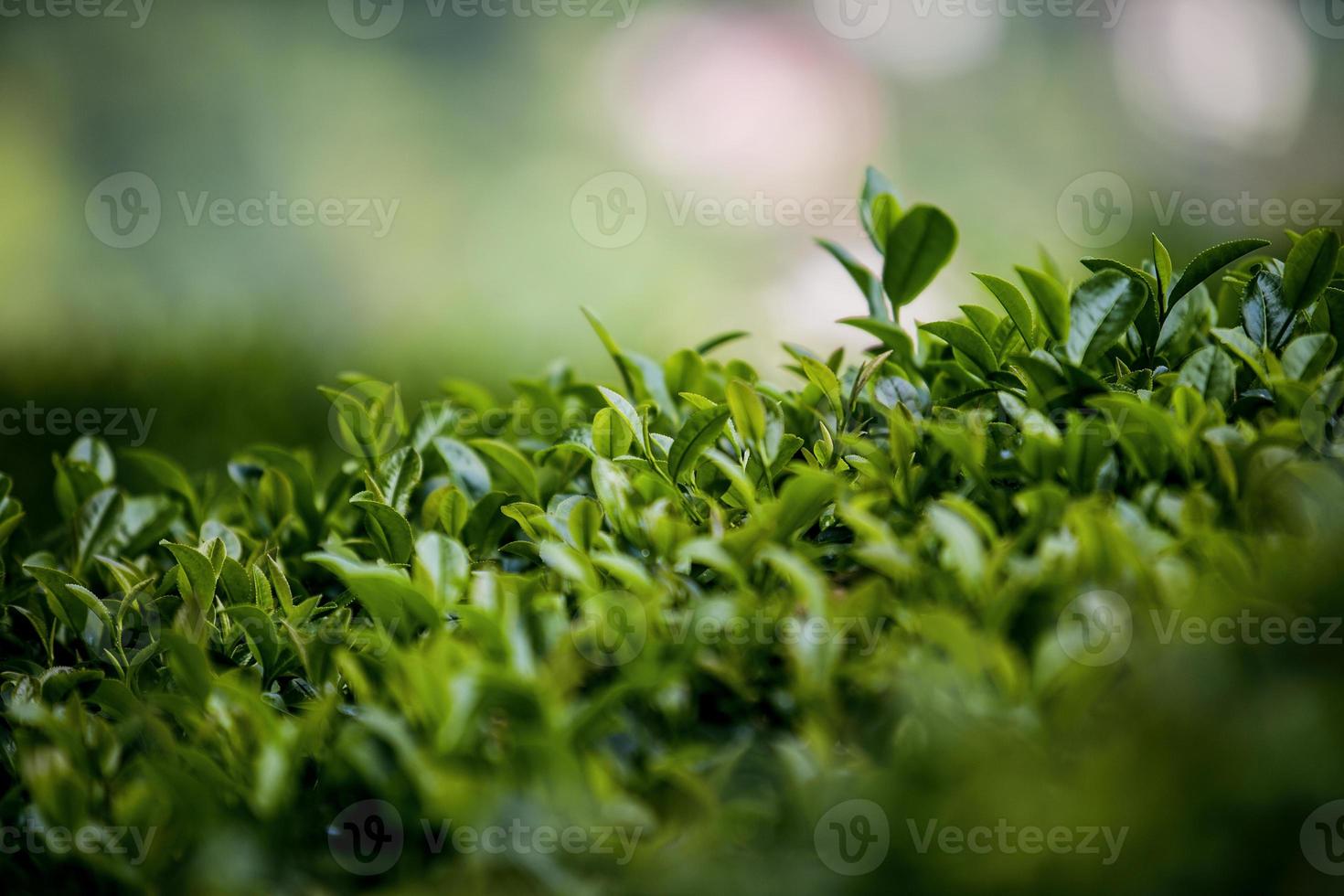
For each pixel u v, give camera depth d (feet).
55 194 24.99
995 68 26.48
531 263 20.42
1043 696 4.98
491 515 5.44
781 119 25.80
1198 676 4.93
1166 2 24.38
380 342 13.91
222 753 5.09
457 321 16.69
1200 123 23.17
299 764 5.07
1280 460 5.10
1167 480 5.24
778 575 5.14
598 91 27.27
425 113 27.37
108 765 5.10
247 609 5.25
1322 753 4.90
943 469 5.30
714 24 27.27
